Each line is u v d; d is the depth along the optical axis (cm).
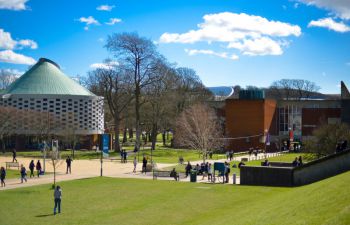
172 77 9825
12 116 9112
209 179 4669
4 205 3244
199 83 11719
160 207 3138
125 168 5969
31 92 10119
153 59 8781
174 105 9981
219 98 15250
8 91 10400
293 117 10644
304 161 6562
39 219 2792
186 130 8900
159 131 11462
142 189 3953
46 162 6694
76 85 10756
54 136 8850
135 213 2945
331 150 6150
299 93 16362
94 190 3900
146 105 9819
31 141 9712
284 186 4091
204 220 2656
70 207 3156
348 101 9169
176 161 7175
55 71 10869
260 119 9712
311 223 1903
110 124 11975
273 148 9944
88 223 2681
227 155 7544
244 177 4272
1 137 8612
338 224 1752
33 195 3656
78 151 9269
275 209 2500
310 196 2611
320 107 10438
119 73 8744
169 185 4219
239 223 2288
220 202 3306
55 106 10088
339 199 2223
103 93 10156
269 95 16525
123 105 9662
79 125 10144
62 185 4216
